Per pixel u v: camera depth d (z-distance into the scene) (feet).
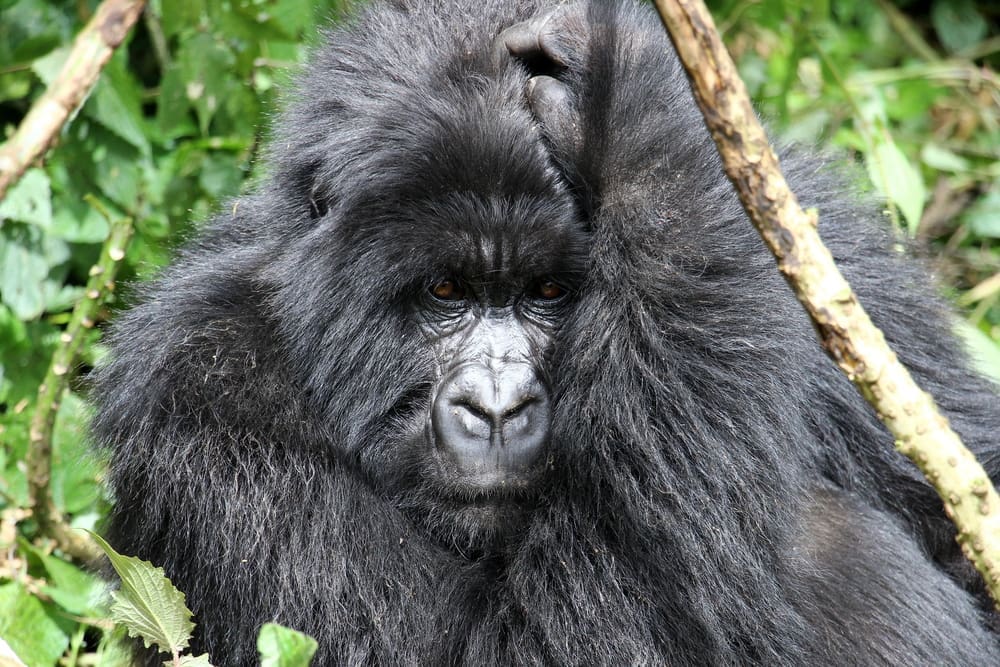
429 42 28.94
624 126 26.71
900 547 28.86
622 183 26.43
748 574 26.32
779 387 26.53
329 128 29.17
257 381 28.19
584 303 27.02
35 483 35.24
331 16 34.40
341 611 27.09
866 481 30.99
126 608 23.43
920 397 19.66
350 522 27.91
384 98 27.89
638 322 26.25
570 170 26.76
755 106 34.91
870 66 57.57
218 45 41.65
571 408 27.17
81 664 35.14
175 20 40.27
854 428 30.60
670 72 28.02
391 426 29.09
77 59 21.50
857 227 31.60
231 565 27.14
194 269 30.78
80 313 34.27
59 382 34.30
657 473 26.35
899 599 27.76
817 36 48.67
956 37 57.41
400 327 28.50
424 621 27.61
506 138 26.53
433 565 28.45
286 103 32.48
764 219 19.36
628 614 26.76
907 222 43.16
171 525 27.63
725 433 26.22
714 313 26.23
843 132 48.78
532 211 26.76
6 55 42.52
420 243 27.02
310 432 28.22
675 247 26.23
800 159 31.99
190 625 23.43
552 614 27.04
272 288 29.14
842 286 19.44
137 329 29.96
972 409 31.94
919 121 55.57
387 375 28.60
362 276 27.53
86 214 41.47
